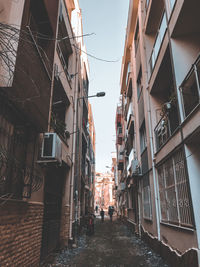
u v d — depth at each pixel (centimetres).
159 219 795
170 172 671
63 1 893
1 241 361
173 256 602
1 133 376
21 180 443
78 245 927
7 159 371
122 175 2481
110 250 848
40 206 566
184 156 543
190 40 663
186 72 626
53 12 626
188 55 645
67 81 953
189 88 588
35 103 471
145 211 1046
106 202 7231
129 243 1004
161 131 790
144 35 1088
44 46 599
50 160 530
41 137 560
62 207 898
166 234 702
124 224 2017
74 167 1058
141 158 1176
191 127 506
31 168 480
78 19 1313
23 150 471
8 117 400
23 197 443
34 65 466
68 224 898
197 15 608
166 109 703
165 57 742
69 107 1015
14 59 363
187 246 521
